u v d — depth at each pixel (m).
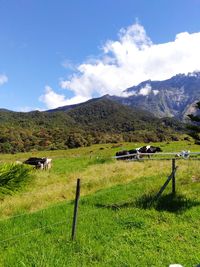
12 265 10.77
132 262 11.12
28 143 159.38
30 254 11.57
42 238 13.26
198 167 28.11
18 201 20.02
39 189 24.44
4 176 5.80
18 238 13.38
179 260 11.33
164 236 13.57
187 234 13.78
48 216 16.33
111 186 23.50
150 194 19.34
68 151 129.50
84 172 32.59
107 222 15.11
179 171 26.55
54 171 37.22
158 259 11.39
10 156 98.94
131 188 21.86
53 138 178.50
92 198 19.77
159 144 93.38
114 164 35.84
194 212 16.34
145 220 15.41
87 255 11.63
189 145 85.19
